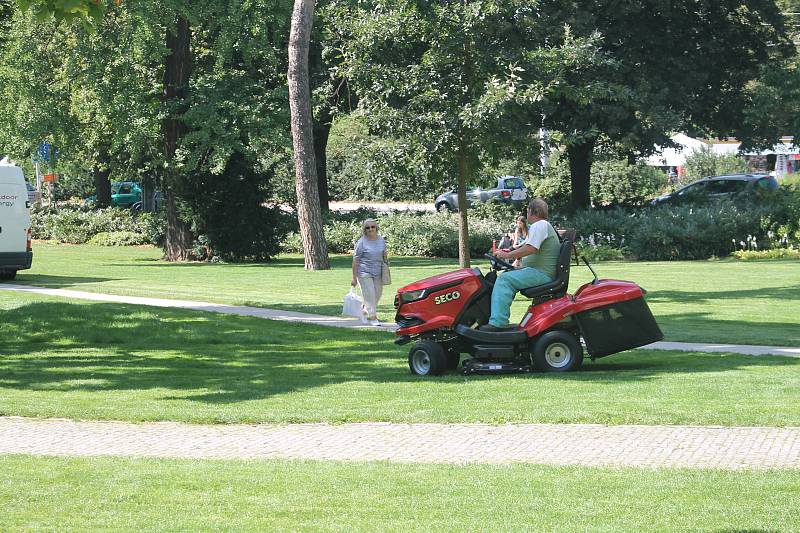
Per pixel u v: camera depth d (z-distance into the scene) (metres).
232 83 64.81
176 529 11.98
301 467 15.62
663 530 11.64
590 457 16.02
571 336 24.03
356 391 22.56
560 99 68.94
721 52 76.06
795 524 11.86
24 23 65.00
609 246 69.12
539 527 11.85
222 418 19.75
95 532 11.85
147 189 94.75
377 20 38.69
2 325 33.41
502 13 37.97
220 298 42.16
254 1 63.56
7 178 49.66
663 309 37.62
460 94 38.69
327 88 67.81
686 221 68.81
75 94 66.06
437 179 40.00
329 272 56.12
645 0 71.38
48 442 18.12
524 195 86.56
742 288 45.38
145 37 61.19
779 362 25.03
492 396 21.14
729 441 16.77
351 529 11.89
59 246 82.06
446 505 13.05
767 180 76.50
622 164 90.62
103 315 34.62
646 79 71.12
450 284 24.52
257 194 66.50
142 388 23.91
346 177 122.06
